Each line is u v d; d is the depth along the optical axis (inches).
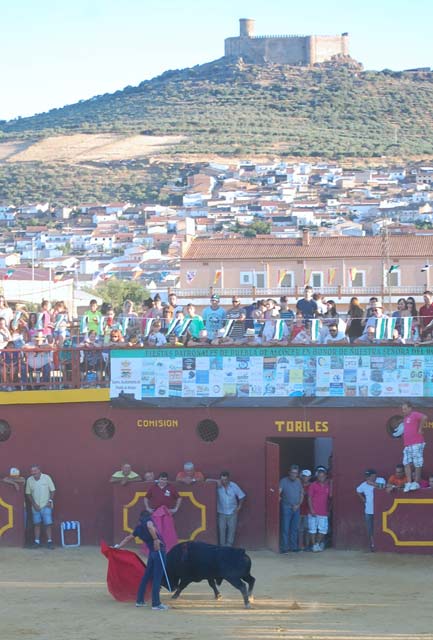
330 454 1227.2
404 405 1053.8
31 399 1106.1
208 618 810.2
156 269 6540.4
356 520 1080.8
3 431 1121.4
